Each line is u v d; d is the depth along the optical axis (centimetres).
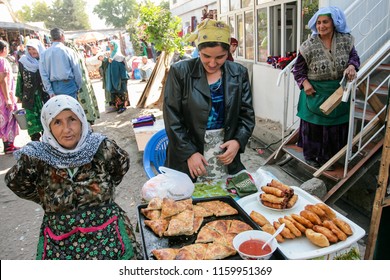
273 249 133
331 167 328
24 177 152
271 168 408
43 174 153
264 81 600
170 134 199
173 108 200
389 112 191
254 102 655
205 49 178
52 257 154
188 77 197
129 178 453
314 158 344
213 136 204
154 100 855
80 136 154
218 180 210
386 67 380
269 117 599
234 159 216
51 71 491
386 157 194
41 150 150
